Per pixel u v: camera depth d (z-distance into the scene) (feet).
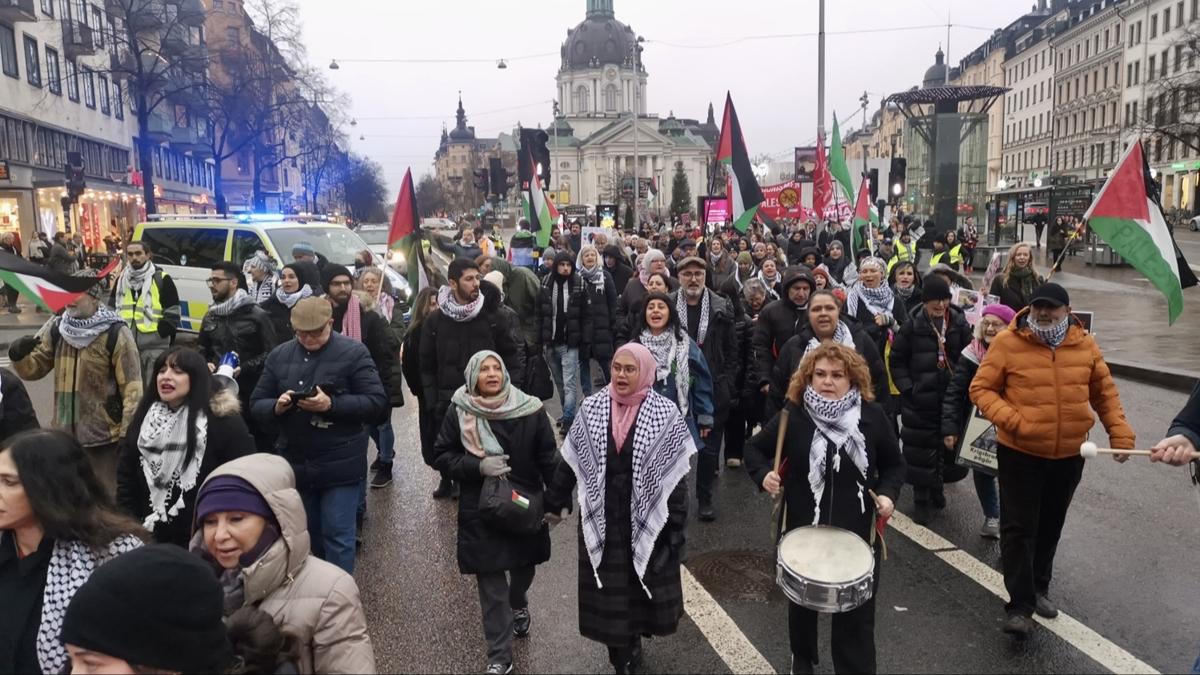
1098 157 234.38
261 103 141.38
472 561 13.87
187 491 13.10
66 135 123.75
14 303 65.21
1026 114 289.33
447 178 524.93
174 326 25.11
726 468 25.90
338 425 15.90
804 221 81.30
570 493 14.10
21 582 9.62
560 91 447.01
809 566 11.59
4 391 16.17
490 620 13.99
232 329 20.72
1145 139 200.03
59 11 122.01
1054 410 14.49
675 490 13.19
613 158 398.21
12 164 104.68
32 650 9.47
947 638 14.89
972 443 18.75
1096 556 18.31
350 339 16.67
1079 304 61.52
